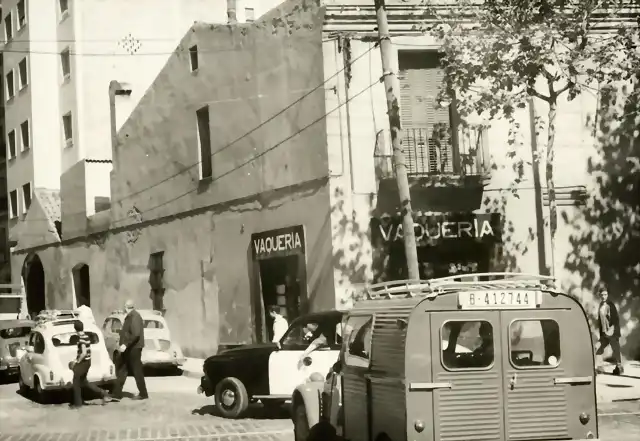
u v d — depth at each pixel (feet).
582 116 69.87
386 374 28.07
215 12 128.77
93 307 110.83
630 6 68.03
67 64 137.39
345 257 66.64
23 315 92.43
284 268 74.33
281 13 73.97
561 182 69.10
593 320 69.10
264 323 76.13
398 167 52.65
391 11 68.23
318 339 45.70
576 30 56.85
